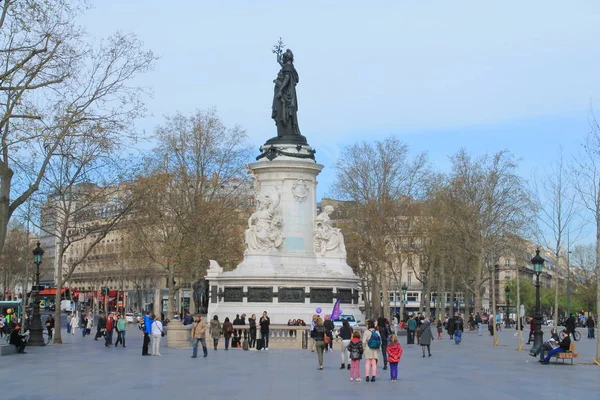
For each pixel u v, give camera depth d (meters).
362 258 100.62
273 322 60.44
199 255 86.19
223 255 90.38
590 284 137.88
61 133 32.81
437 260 108.06
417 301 156.12
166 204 88.94
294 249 64.69
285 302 61.22
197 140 89.56
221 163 90.06
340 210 111.06
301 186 65.44
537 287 48.78
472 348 57.91
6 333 67.94
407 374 35.53
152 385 29.94
